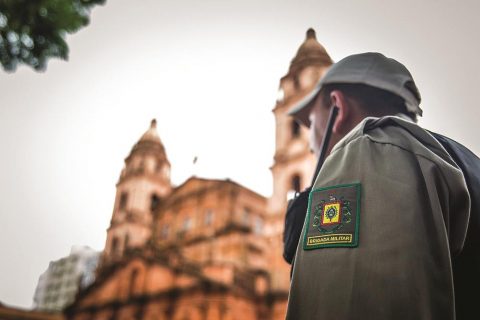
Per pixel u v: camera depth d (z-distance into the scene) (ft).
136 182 83.71
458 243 2.07
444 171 2.04
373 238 1.83
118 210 83.35
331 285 1.83
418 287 1.69
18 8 8.23
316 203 2.09
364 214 1.91
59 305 87.81
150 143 84.69
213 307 60.64
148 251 75.66
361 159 2.09
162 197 82.12
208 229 68.39
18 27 8.39
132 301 73.10
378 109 3.21
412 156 2.07
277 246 58.80
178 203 77.15
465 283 2.21
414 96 3.30
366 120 2.35
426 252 1.77
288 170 60.75
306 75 58.59
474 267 2.21
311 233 2.02
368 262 1.78
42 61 8.85
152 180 83.87
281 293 56.90
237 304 59.06
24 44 8.61
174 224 75.46
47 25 8.52
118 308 74.84
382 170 2.02
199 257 67.51
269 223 60.59
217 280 62.23
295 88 59.93
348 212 1.94
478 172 2.55
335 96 3.45
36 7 8.28
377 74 3.28
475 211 2.32
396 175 1.99
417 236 1.79
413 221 1.83
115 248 81.10
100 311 78.07
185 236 72.02
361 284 1.76
